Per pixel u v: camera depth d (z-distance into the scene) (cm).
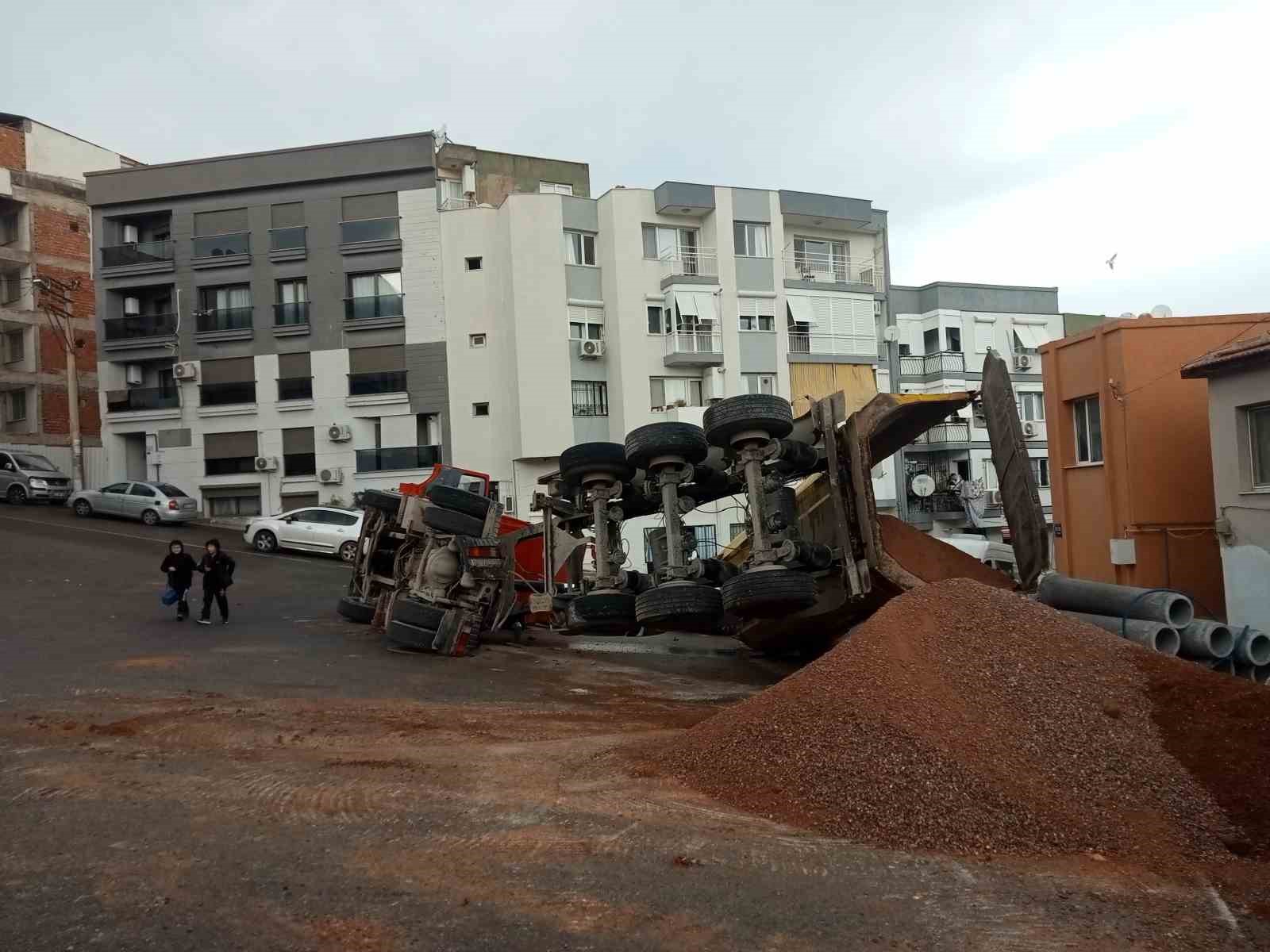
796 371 4159
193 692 1056
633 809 618
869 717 659
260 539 3014
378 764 733
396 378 3966
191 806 611
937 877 505
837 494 1188
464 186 4525
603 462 1229
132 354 4112
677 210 4041
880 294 4506
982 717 682
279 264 4047
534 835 563
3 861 507
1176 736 665
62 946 405
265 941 414
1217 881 506
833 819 591
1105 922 450
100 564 2361
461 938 421
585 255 3988
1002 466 1205
